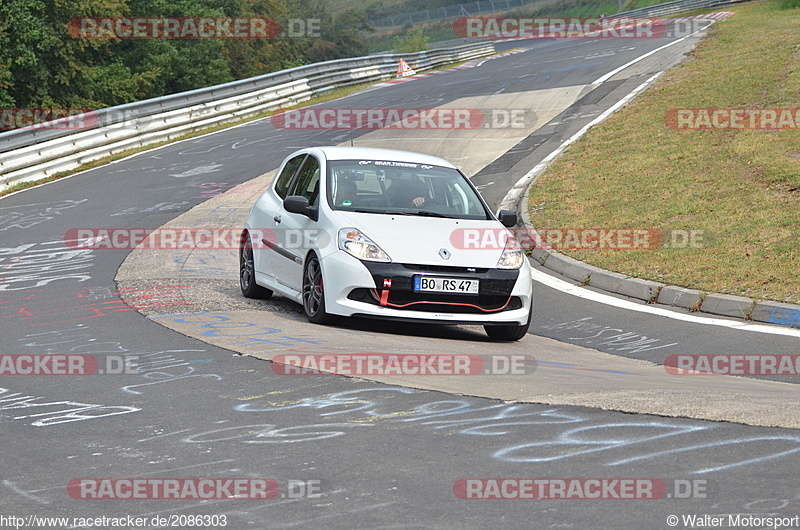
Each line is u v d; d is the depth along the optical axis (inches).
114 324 1198.3
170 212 2429.9
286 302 1421.0
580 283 1680.6
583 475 575.8
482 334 1266.0
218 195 2662.4
